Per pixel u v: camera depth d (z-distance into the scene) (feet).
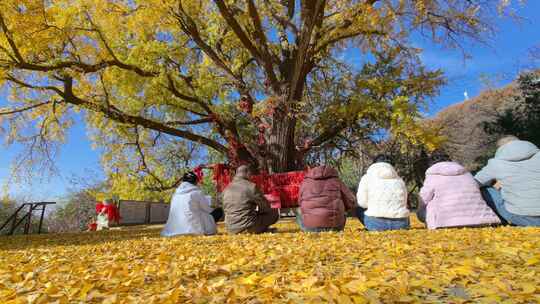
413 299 6.81
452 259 10.65
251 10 40.57
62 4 41.22
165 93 51.21
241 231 22.65
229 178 48.83
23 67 38.83
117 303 7.33
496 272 8.96
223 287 8.14
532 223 18.88
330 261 11.46
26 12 37.19
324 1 40.14
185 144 60.85
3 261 14.47
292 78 43.21
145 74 47.67
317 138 52.54
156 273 10.49
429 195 20.42
